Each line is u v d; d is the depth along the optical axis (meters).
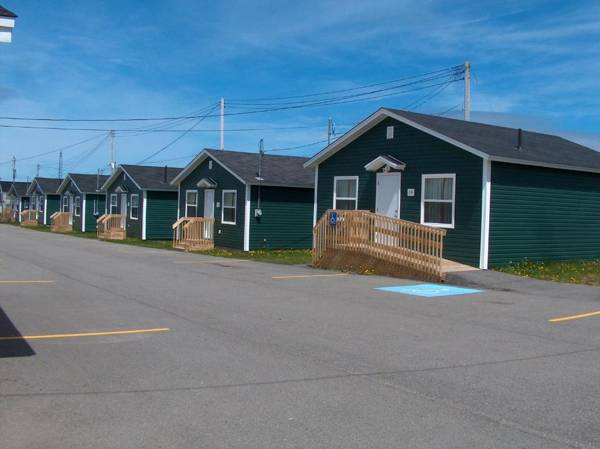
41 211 58.91
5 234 39.53
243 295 12.95
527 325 9.88
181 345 8.17
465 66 28.97
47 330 9.16
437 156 19.31
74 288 13.80
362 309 11.27
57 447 4.73
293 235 29.59
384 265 17.48
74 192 50.62
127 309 11.04
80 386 6.33
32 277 15.87
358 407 5.69
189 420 5.33
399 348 8.08
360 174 22.12
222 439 4.90
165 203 38.44
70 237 38.28
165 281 15.28
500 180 18.19
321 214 23.73
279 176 29.47
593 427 5.20
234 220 29.06
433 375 6.79
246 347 8.07
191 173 32.97
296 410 5.60
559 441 4.88
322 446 4.77
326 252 19.41
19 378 6.61
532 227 19.11
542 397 6.02
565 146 23.22
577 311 11.38
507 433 5.05
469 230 18.23
